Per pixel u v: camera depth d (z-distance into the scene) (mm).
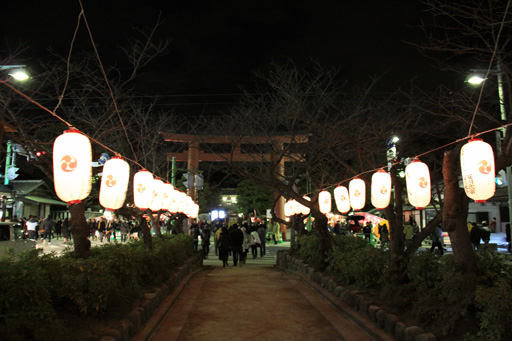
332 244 12172
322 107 11836
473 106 8727
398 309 6418
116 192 7336
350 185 10805
